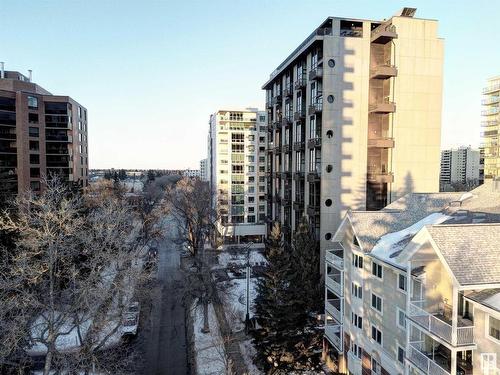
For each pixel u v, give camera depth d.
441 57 37.31
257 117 80.06
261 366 27.95
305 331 29.89
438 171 38.19
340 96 36.47
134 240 38.25
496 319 14.29
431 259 17.78
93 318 22.56
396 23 36.12
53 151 72.75
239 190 79.81
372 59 37.50
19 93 67.94
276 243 28.42
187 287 35.97
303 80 40.66
